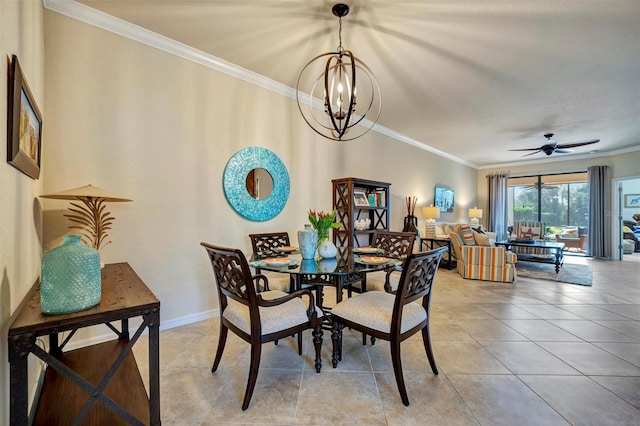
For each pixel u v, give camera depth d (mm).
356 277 2178
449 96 3479
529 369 1854
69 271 960
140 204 2283
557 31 2240
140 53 2285
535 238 6625
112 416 1152
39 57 1703
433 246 5641
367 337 2354
